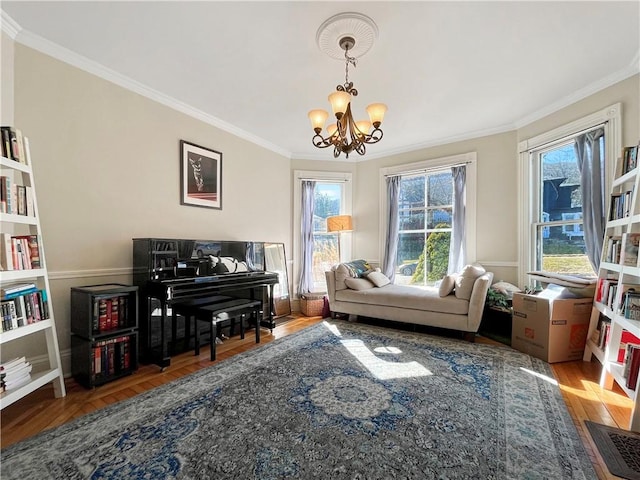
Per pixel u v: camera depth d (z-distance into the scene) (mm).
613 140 2590
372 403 1837
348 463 1332
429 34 2084
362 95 2967
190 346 2895
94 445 1455
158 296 2496
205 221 3467
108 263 2598
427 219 4379
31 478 1255
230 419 1672
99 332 2160
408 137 4109
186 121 3254
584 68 2494
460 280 3152
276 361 2527
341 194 4969
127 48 2271
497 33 2078
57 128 2291
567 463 1330
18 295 1769
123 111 2701
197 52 2316
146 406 1817
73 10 1876
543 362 2508
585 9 1856
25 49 2125
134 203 2791
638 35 2086
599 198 2721
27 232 2129
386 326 3668
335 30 2043
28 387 1733
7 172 1986
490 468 1301
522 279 3488
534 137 3379
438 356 2635
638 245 1989
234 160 3846
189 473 1276
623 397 1930
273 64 2467
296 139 4266
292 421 1650
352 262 4312
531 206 3449
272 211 4438
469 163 3959
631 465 1319
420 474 1268
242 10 1875
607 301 2303
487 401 1868
